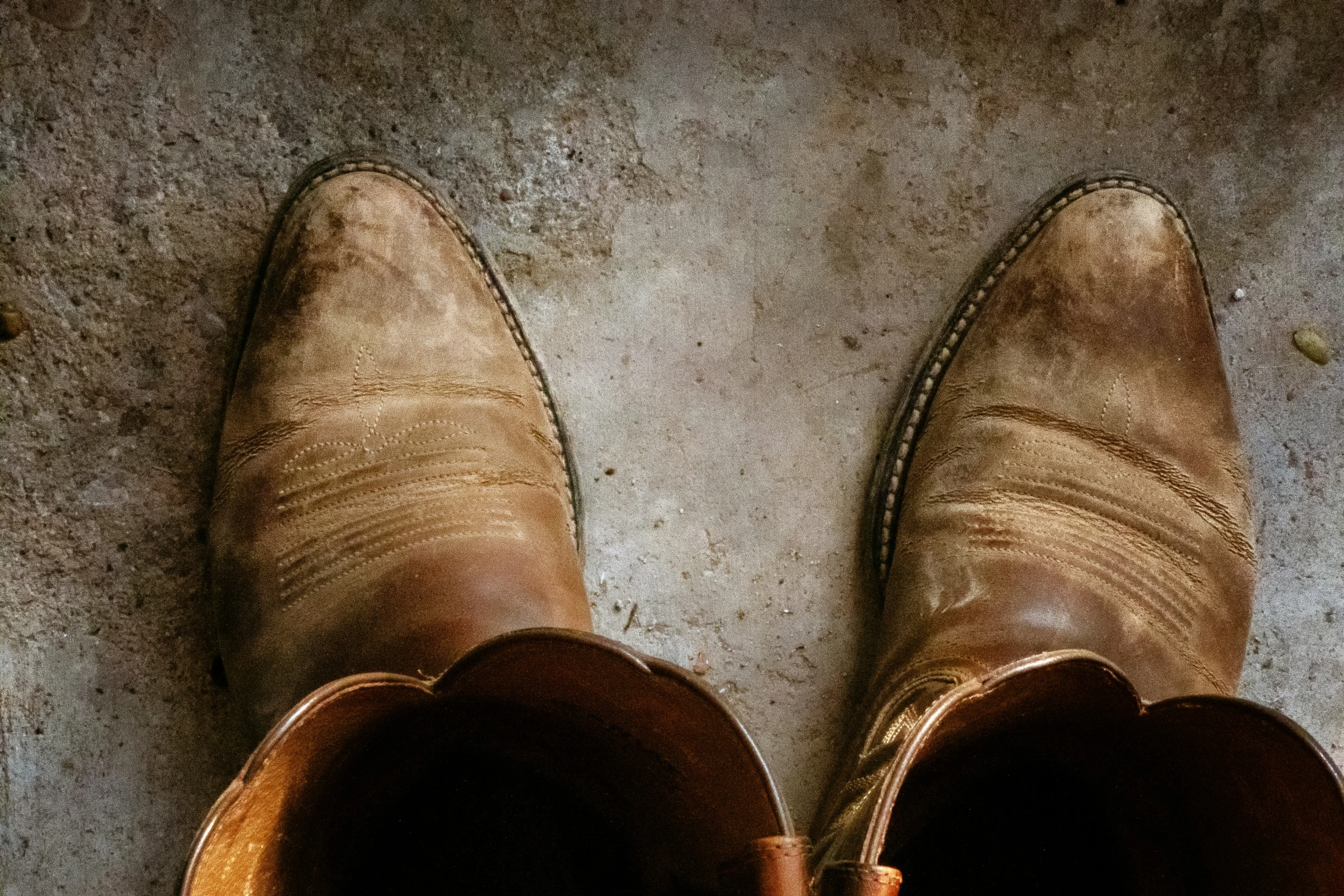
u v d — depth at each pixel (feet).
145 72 4.09
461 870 3.20
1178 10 4.45
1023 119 4.43
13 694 4.04
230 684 3.91
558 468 4.15
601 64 4.29
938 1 4.40
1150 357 4.15
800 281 4.37
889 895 2.43
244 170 4.15
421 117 4.22
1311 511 4.50
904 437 4.33
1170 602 3.98
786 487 4.35
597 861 3.23
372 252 4.01
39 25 4.04
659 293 4.32
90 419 4.09
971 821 3.30
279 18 4.15
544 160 4.27
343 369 3.95
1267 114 4.50
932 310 4.41
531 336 4.27
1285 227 4.51
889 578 4.23
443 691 2.82
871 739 3.74
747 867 2.52
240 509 3.90
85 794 4.05
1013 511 4.02
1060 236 4.24
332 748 2.70
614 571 4.28
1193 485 4.10
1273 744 2.63
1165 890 3.14
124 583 4.10
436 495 3.80
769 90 4.35
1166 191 4.45
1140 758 2.99
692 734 2.76
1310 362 4.51
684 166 4.33
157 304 4.12
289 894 2.80
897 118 4.39
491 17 4.23
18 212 4.05
